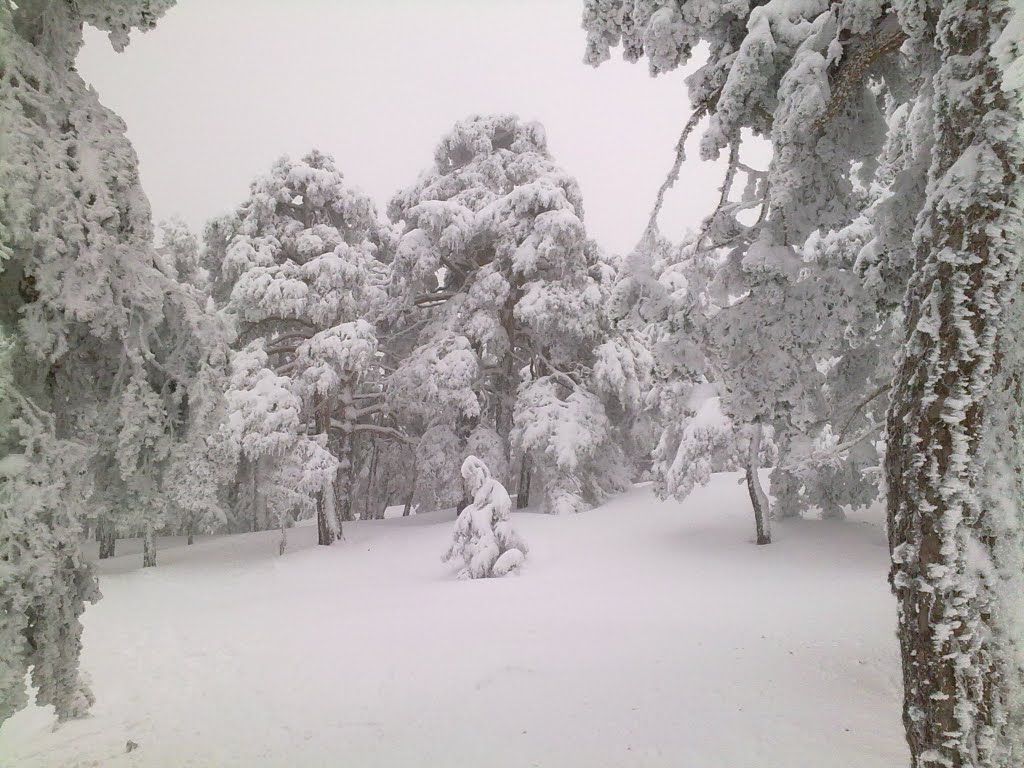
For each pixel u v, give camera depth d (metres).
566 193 28.91
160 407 6.59
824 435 19.25
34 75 5.50
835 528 19.17
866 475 18.14
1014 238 4.14
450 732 6.96
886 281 7.20
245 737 7.41
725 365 8.28
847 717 6.52
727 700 7.22
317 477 23.89
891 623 10.41
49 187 5.24
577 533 22.77
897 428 4.52
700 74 7.96
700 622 11.34
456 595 15.46
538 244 25.62
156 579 21.61
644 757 5.92
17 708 4.79
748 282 7.88
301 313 25.11
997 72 4.18
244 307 25.09
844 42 6.87
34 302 5.48
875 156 8.10
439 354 26.52
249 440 22.58
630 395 26.67
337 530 26.31
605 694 7.73
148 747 7.27
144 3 6.11
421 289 30.42
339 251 26.20
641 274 8.29
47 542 5.08
